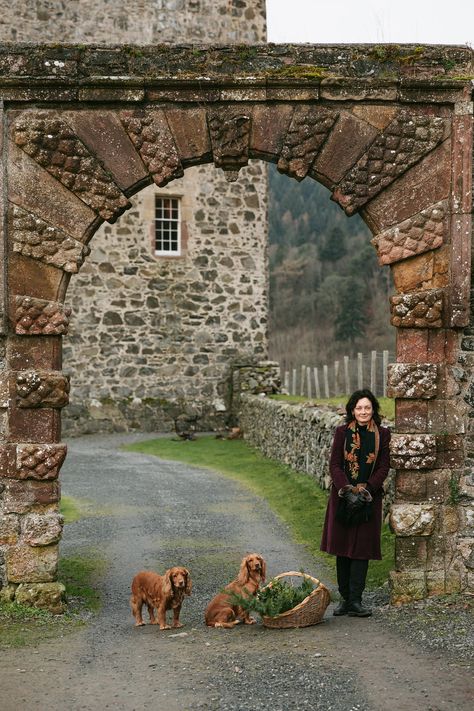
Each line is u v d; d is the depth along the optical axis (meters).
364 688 5.13
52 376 7.31
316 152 7.49
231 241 21.97
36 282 7.38
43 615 7.09
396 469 7.43
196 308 21.77
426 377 7.38
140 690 5.24
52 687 5.33
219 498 12.95
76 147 7.39
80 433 20.88
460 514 7.42
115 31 20.61
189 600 7.81
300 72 7.39
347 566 7.15
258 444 17.84
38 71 7.30
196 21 20.97
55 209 7.40
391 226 7.49
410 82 7.36
